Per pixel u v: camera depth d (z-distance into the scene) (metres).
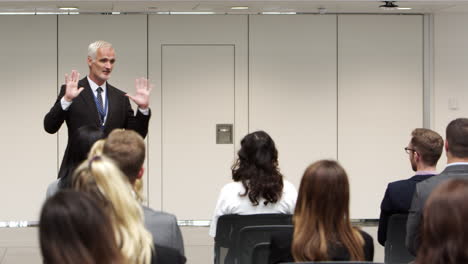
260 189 4.06
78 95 5.13
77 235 1.84
